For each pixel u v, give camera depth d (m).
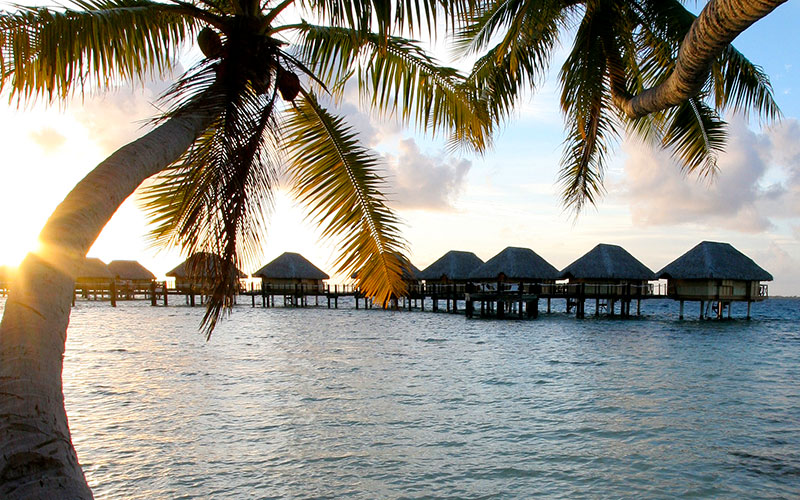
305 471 9.15
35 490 1.95
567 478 9.02
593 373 18.98
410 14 3.92
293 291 62.78
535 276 48.16
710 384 17.08
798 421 12.54
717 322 48.12
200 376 17.42
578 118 9.59
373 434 11.17
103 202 2.76
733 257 46.88
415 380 17.14
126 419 12.09
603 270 47.78
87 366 19.31
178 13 4.70
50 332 2.26
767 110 8.57
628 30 9.25
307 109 6.19
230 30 4.61
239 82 4.53
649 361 22.30
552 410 13.34
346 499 8.13
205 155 4.52
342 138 6.15
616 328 40.59
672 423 12.25
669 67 8.95
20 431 2.00
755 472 9.35
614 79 9.05
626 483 8.84
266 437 10.89
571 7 9.22
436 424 11.95
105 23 4.50
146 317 47.31
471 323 43.78
